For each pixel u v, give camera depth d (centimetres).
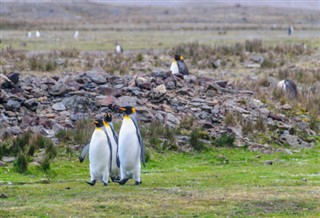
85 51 7212
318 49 7094
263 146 3344
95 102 3572
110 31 12588
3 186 2417
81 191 2303
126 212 1948
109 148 2411
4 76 3672
